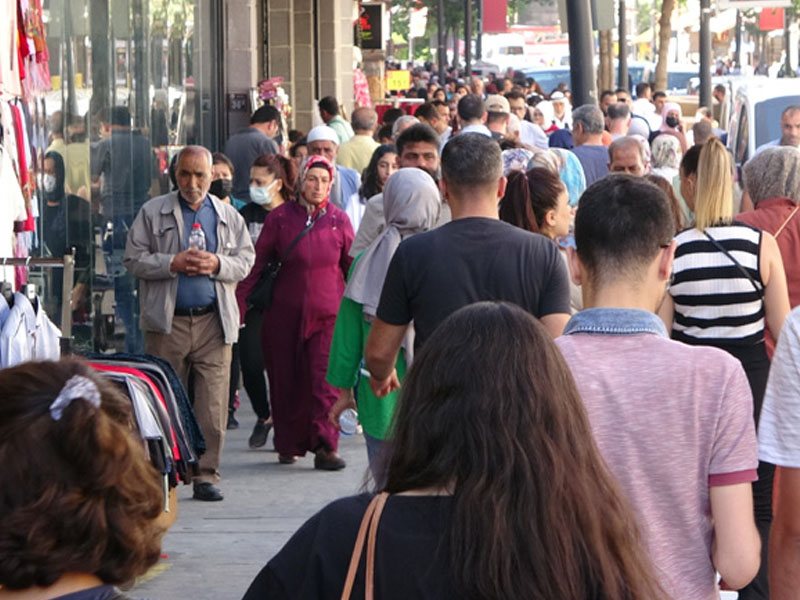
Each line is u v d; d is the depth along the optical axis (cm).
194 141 2852
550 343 433
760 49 14762
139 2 2169
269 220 1585
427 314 858
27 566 336
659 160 1969
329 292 1590
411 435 426
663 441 566
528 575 402
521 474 409
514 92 3897
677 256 955
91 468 340
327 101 3095
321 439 1605
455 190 878
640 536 436
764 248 948
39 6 1241
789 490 618
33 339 980
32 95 1484
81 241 1764
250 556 1254
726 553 562
